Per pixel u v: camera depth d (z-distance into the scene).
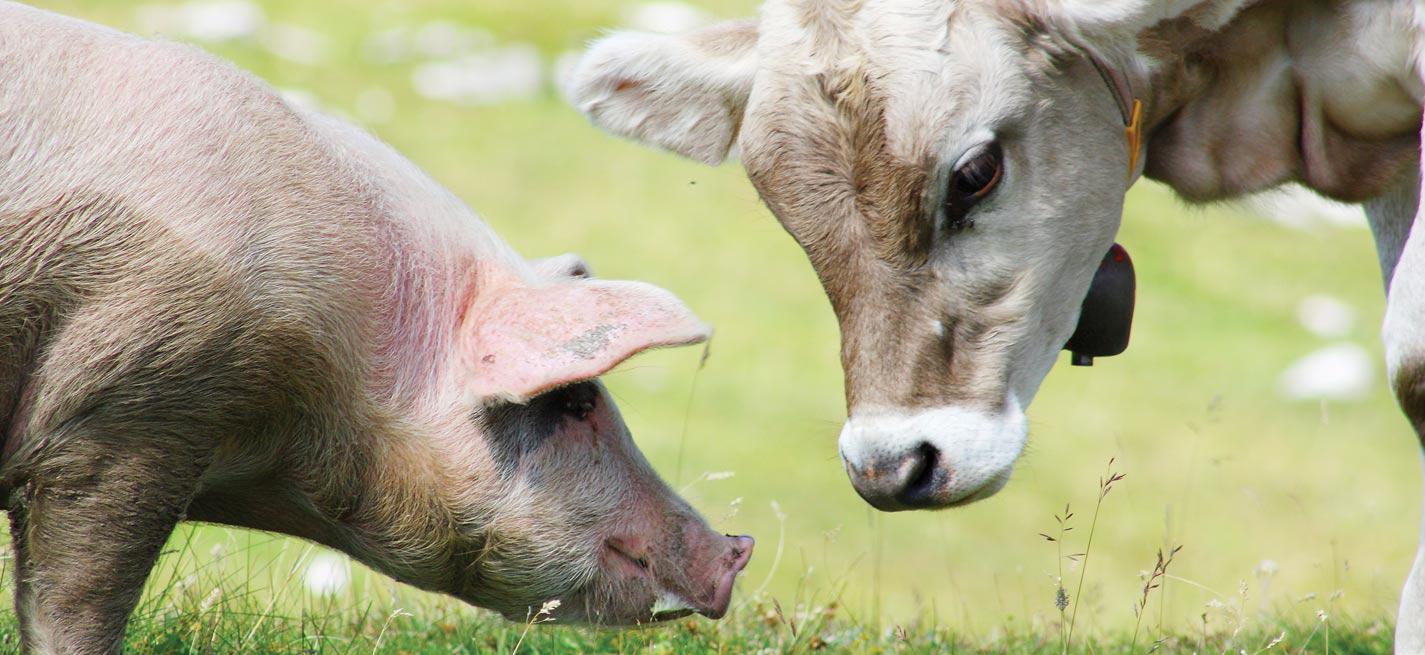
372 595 11.38
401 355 8.14
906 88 7.45
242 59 48.41
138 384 7.45
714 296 38.09
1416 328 7.07
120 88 7.62
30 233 7.37
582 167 45.22
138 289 7.41
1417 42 7.85
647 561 8.59
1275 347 37.84
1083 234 8.02
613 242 40.53
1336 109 8.39
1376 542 26.45
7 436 7.67
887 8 7.58
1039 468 29.95
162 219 7.43
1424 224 7.10
